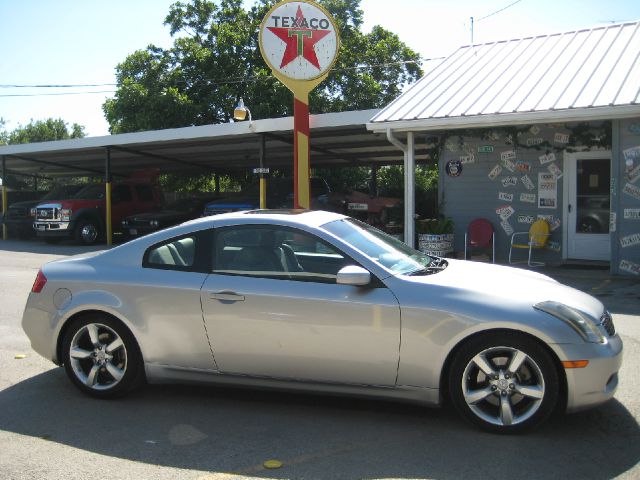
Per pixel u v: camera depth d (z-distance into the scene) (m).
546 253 12.34
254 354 4.48
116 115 27.11
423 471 3.62
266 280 4.51
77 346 4.99
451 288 4.20
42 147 20.39
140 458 3.87
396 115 11.80
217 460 3.82
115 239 21.12
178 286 4.65
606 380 4.00
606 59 11.98
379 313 4.20
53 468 3.73
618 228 10.61
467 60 14.11
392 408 4.67
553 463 3.69
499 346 4.05
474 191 12.82
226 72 27.67
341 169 28.12
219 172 26.77
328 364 4.33
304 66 13.37
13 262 14.89
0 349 6.52
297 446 4.02
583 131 11.70
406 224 12.37
